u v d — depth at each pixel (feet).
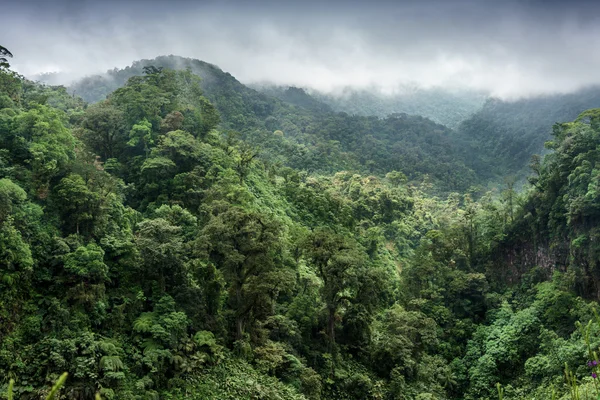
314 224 260.83
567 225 196.24
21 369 92.73
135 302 121.60
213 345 121.60
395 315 169.68
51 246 115.75
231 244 135.74
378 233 280.31
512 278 221.25
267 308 137.49
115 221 144.25
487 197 410.52
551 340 165.27
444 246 231.91
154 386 107.24
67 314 105.09
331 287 151.43
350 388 142.51
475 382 173.06
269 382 124.26
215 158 220.23
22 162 131.54
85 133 216.13
